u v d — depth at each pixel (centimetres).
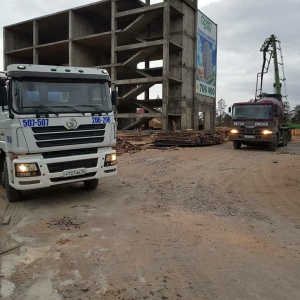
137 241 530
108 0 3562
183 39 3522
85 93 771
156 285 394
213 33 4234
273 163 1392
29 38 5006
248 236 555
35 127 694
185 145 2247
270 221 639
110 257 471
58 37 4953
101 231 579
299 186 954
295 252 490
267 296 370
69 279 410
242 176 1114
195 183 997
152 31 3872
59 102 734
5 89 688
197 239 538
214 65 4294
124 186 957
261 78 3266
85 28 4069
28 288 391
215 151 1962
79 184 980
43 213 697
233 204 762
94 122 768
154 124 4266
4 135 745
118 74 3897
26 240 541
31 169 693
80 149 762
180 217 658
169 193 866
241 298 366
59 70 744
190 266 441
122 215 674
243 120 1998
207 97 4112
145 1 3731
